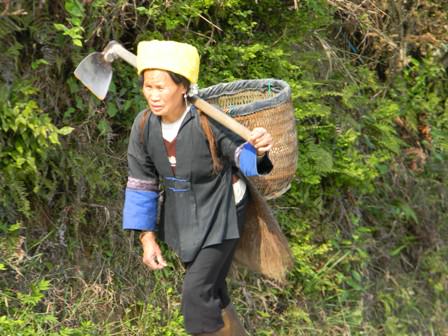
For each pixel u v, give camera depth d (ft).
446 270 66.54
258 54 54.65
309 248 55.93
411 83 69.77
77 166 46.52
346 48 65.67
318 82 59.11
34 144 44.01
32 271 46.01
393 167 66.13
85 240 48.47
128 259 49.26
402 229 66.18
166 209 39.91
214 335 40.42
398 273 64.75
